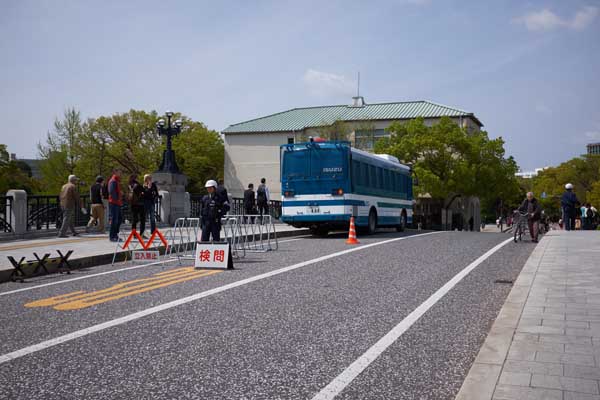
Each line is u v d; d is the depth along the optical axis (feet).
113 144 198.29
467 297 24.57
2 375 14.19
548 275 28.09
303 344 17.01
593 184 256.52
